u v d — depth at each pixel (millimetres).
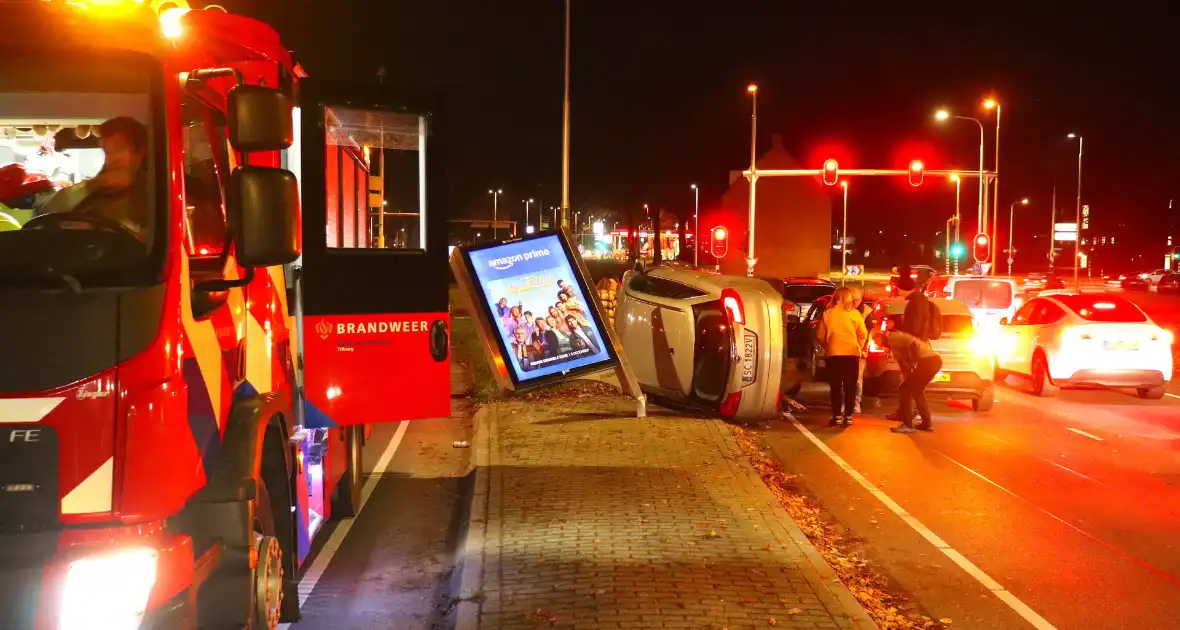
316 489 6840
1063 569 6980
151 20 3812
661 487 8672
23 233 3529
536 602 5738
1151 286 61875
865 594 6250
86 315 3471
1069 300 15789
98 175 3752
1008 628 5824
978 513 8516
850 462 10641
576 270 10719
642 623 5402
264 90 3932
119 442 3453
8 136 4125
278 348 5512
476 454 10156
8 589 3365
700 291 12758
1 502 3387
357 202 7426
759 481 8984
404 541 7617
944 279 24281
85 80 3766
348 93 6152
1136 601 6312
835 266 118125
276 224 3955
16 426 3395
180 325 3703
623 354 12055
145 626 3410
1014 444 11695
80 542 3426
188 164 4527
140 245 3611
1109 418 13656
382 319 6289
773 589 5977
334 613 6043
